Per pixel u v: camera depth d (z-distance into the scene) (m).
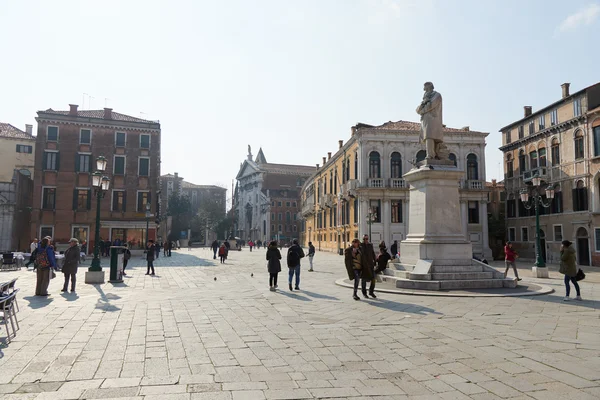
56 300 11.07
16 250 37.16
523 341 6.62
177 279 17.03
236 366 5.39
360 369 5.27
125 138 42.09
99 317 8.66
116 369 5.25
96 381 4.80
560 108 32.62
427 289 12.10
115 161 41.62
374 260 11.15
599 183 28.94
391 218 37.78
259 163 103.88
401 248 14.60
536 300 10.63
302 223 80.88
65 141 40.28
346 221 43.72
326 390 4.54
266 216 91.38
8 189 35.75
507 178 39.81
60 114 40.19
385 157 38.28
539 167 34.16
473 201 39.31
